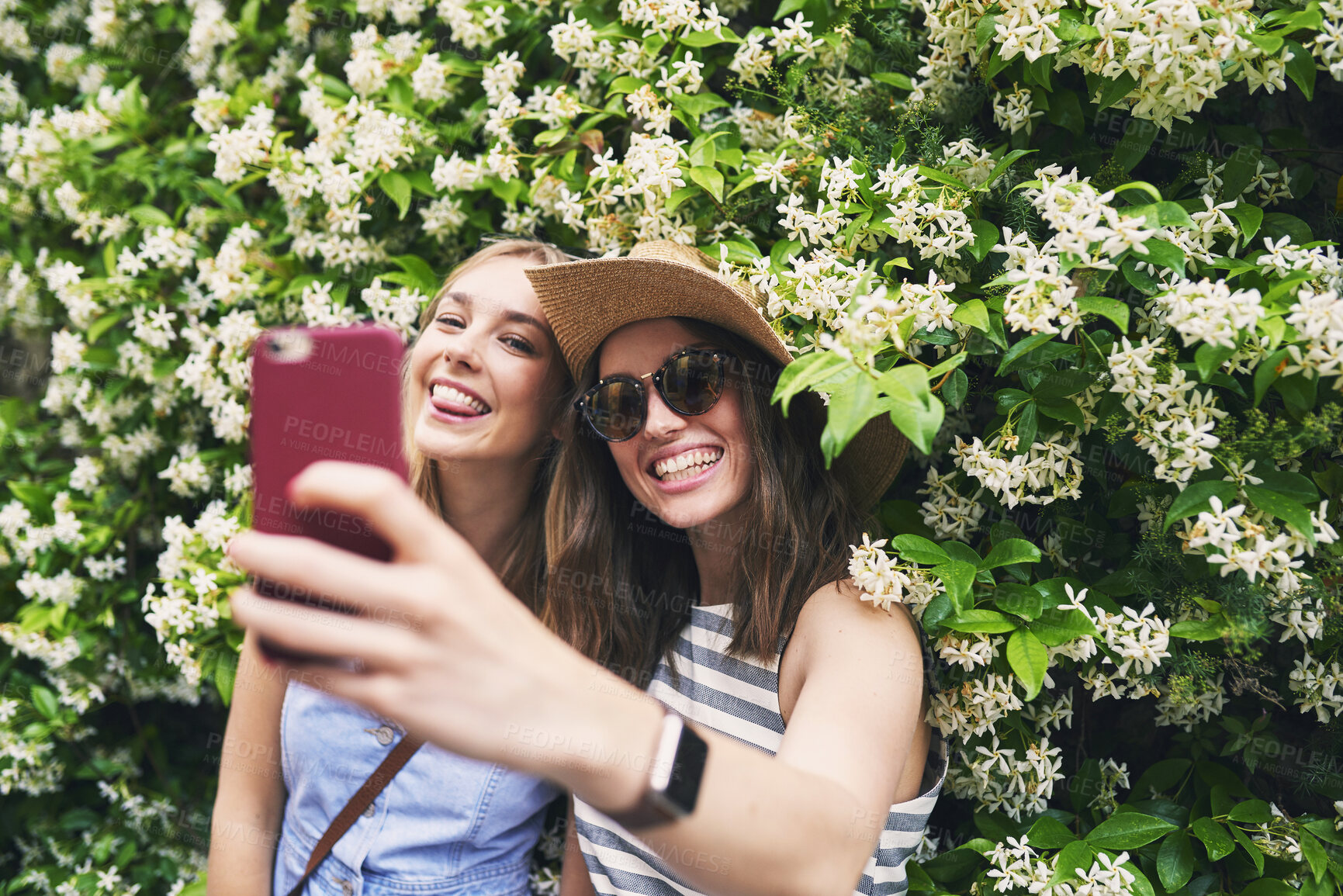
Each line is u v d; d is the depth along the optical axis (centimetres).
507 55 196
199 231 217
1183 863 136
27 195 244
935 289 119
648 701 72
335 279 199
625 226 163
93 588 240
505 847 157
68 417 260
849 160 138
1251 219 123
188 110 248
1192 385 112
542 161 174
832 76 168
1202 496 108
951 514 144
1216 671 138
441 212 184
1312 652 137
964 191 133
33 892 245
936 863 149
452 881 150
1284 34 113
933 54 149
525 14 189
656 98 158
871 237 142
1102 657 129
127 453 238
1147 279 115
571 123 182
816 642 119
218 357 211
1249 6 109
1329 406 106
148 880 231
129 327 230
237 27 229
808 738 102
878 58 167
